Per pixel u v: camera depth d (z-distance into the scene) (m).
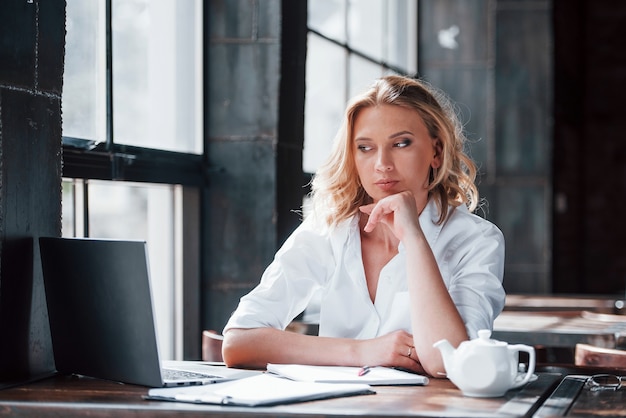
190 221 3.92
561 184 8.36
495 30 6.58
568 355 3.83
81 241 1.95
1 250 2.00
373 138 2.19
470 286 2.18
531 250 6.60
